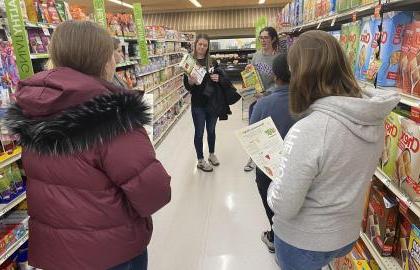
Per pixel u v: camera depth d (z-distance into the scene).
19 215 2.14
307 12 3.29
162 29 6.82
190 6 14.15
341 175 1.10
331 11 2.46
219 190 3.76
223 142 5.57
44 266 1.17
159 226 3.05
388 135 1.56
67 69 1.05
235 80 13.75
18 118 1.05
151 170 1.09
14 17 2.01
